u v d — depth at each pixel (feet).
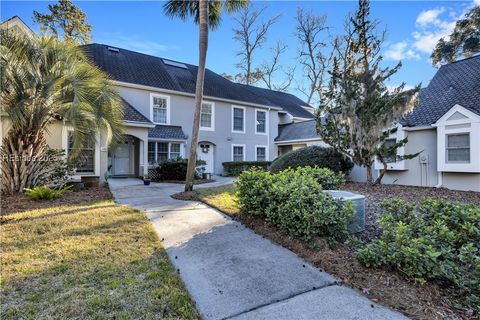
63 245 12.44
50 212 18.29
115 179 40.78
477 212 12.14
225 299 8.55
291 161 33.81
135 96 44.42
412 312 7.81
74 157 22.84
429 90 37.24
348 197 15.10
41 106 23.47
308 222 12.53
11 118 21.44
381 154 27.20
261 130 61.93
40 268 10.12
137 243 12.98
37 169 25.30
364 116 26.17
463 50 65.67
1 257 11.02
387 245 10.15
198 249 12.64
